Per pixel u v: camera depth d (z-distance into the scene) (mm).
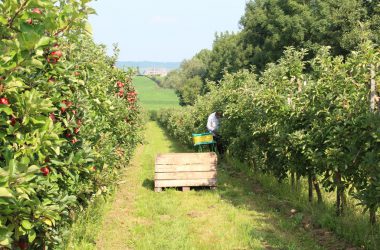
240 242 6523
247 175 12453
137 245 6395
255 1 46875
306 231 6953
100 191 6859
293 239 6594
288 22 36312
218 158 16359
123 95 12680
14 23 2971
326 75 7176
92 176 6410
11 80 2957
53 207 3465
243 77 15031
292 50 9539
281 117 8461
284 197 9156
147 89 148125
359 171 6242
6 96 3154
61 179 4637
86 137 5582
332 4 30812
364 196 5594
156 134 36344
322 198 8578
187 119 22953
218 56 61312
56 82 4199
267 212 8242
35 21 3527
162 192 10492
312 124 7285
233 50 48312
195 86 71438
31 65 3172
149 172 13773
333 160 6328
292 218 7668
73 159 4668
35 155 3760
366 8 29359
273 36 38188
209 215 8227
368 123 5508
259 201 9156
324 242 6355
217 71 58719
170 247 6312
